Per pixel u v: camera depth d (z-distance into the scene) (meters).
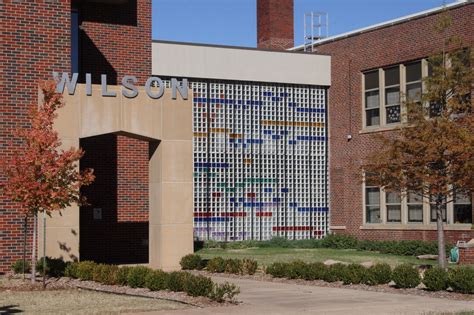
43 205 20.17
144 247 30.80
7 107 25.34
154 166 26.34
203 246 35.94
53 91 21.12
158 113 25.83
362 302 17.50
